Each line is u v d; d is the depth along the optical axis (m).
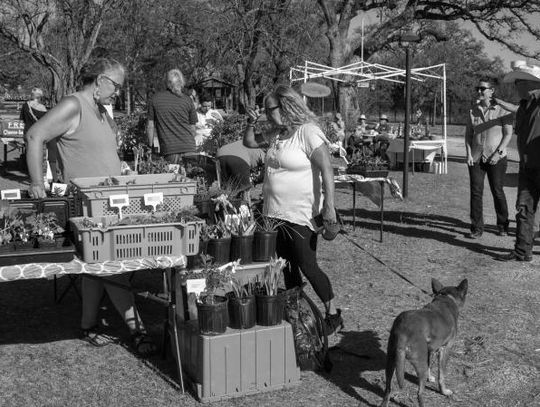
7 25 15.27
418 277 6.66
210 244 4.20
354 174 8.06
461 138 37.41
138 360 4.50
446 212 10.61
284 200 4.37
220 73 27.02
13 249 3.76
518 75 7.02
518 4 23.28
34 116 11.79
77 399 3.94
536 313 5.59
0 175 14.60
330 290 4.58
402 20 22.91
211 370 3.82
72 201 4.34
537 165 7.05
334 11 21.98
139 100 32.84
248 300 3.89
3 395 3.99
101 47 21.61
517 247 7.35
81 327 4.95
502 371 4.41
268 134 4.60
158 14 23.44
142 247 3.90
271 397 3.93
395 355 3.55
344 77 21.31
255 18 22.30
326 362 4.28
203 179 6.05
